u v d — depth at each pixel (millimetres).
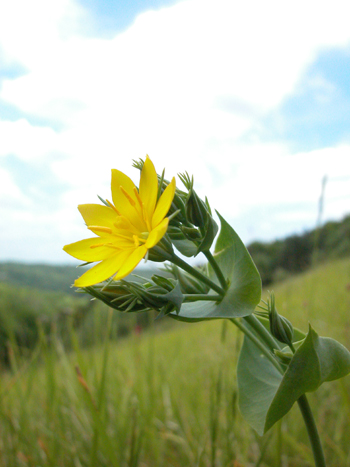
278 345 45
